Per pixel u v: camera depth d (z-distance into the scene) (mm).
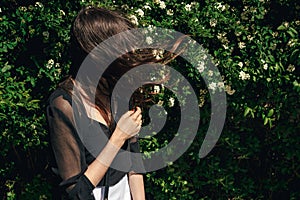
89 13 1808
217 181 3561
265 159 3688
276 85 3365
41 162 3646
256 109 3389
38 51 3496
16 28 3443
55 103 1765
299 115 3451
